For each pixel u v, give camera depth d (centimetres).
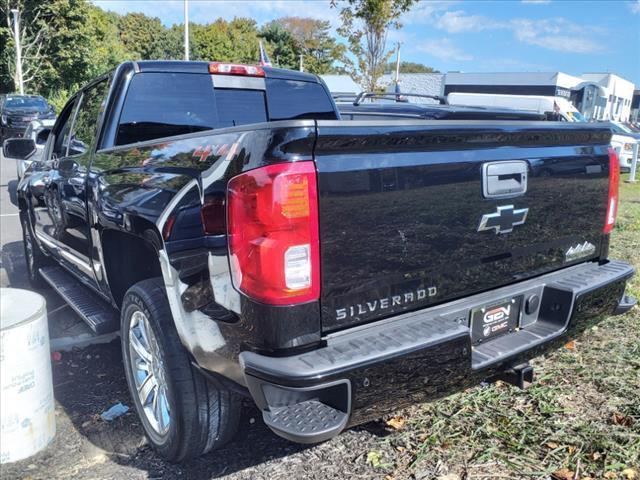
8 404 271
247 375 217
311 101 467
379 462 286
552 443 300
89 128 394
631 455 289
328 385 207
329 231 218
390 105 668
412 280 245
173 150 267
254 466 284
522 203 282
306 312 216
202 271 236
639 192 1288
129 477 276
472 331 270
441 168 247
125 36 7750
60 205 419
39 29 3738
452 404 338
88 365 397
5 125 1953
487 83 3306
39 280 558
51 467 284
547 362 395
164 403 278
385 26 1520
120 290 352
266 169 210
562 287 294
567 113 1719
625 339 433
